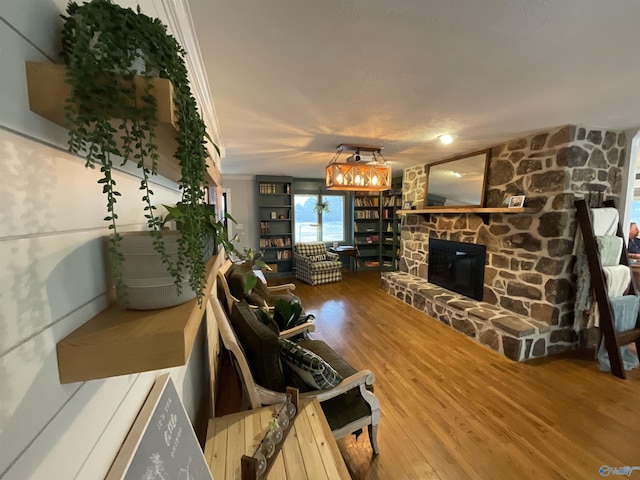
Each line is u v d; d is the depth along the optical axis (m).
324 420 1.22
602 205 2.79
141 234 0.61
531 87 1.83
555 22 1.21
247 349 1.58
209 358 2.16
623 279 2.62
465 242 3.77
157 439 0.72
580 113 2.31
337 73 1.67
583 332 2.93
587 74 1.67
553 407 2.06
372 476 1.54
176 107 0.51
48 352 0.43
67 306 0.48
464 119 2.45
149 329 0.49
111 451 0.60
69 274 0.49
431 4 1.11
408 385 2.33
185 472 0.78
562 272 2.75
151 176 1.01
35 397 0.40
